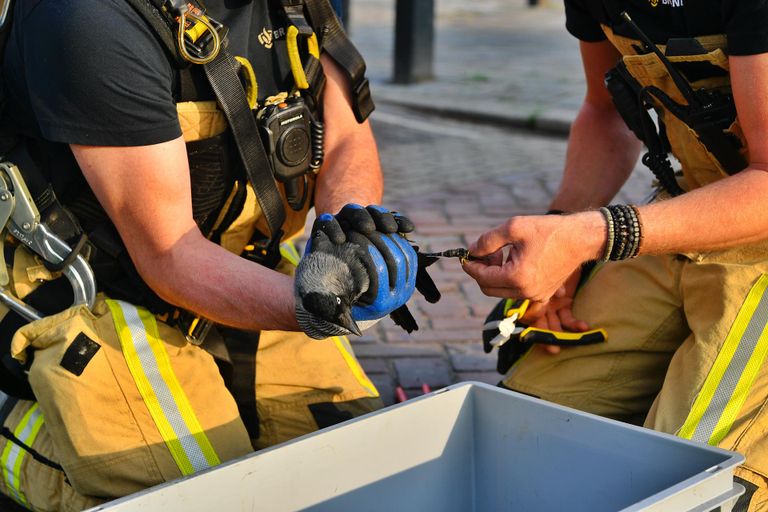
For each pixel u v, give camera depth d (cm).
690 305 211
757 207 184
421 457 179
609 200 245
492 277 183
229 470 156
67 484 201
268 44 204
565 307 233
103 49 171
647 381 223
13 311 200
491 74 860
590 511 170
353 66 220
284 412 226
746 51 179
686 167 212
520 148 626
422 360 324
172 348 199
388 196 507
